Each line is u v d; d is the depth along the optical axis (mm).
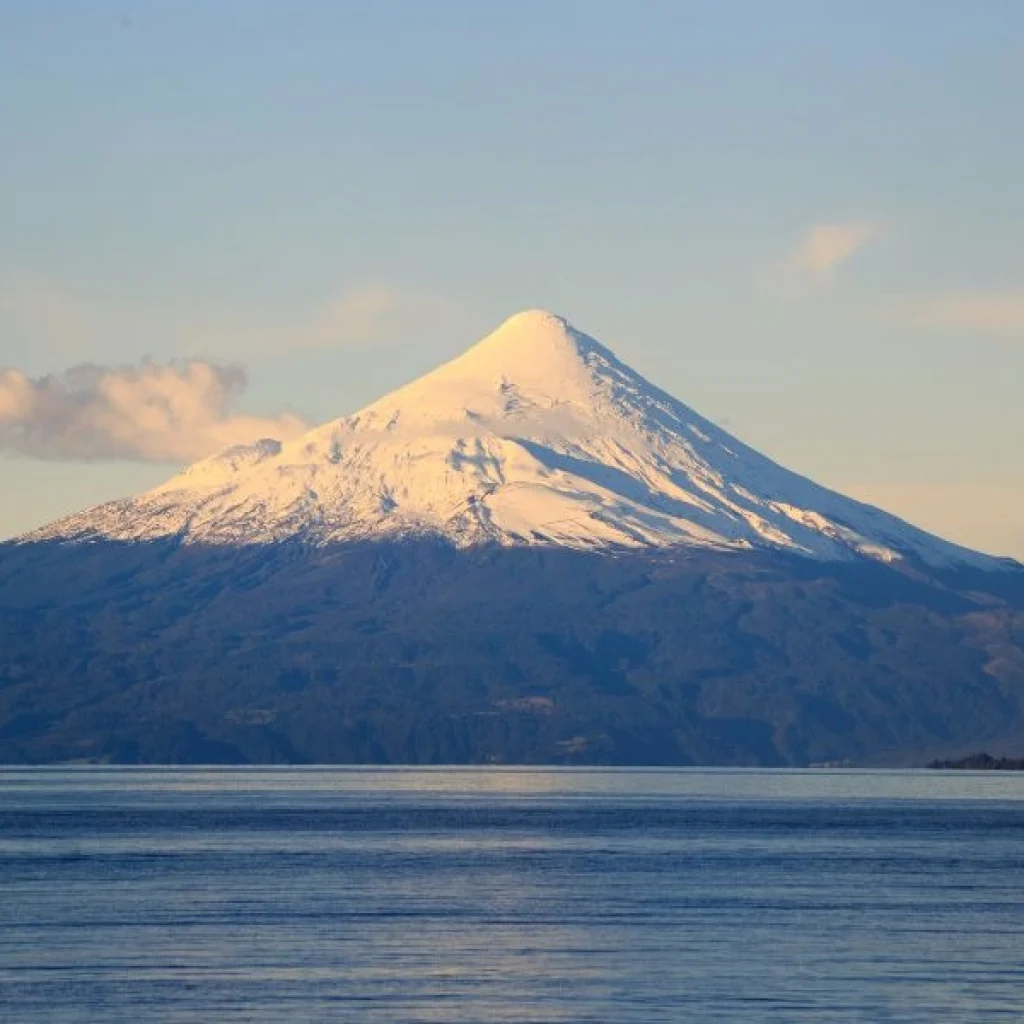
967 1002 153000
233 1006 150125
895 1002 152875
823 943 184375
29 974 163625
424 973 165125
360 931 190625
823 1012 148750
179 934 187750
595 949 179500
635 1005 151375
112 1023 143500
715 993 156375
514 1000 153000
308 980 161375
